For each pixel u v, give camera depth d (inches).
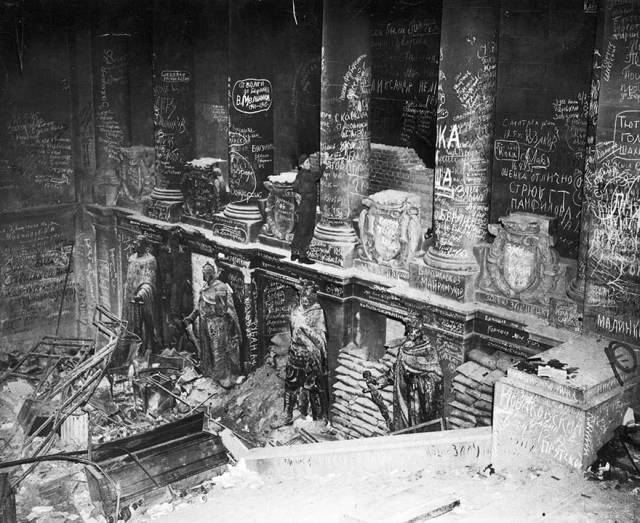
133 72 939.3
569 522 357.7
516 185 634.2
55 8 938.1
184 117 898.1
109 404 826.2
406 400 658.2
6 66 921.5
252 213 821.9
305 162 764.0
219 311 839.7
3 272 956.0
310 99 801.6
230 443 602.2
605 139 501.0
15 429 757.3
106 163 973.2
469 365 621.9
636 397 450.6
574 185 598.2
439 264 645.3
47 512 592.4
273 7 795.4
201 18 876.0
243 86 796.0
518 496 392.2
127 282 914.1
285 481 523.2
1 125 928.3
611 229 502.9
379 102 725.9
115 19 928.3
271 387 806.5
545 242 591.8
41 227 975.0
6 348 966.4
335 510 410.9
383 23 708.7
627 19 479.5
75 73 964.6
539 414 433.7
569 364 459.5
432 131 689.6
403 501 385.4
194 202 885.8
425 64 684.7
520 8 606.5
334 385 730.2
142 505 538.0
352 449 504.7
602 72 495.5
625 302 500.1
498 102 633.6
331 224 732.0
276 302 837.2
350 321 724.7
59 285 996.6
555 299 582.6
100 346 969.5
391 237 689.0
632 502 383.6
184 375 877.8
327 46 701.9
